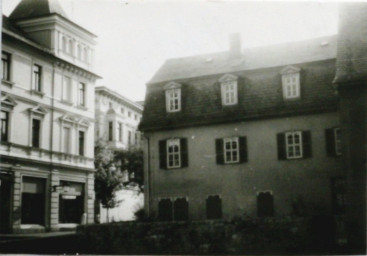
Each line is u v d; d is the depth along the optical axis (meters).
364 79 17.45
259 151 24.80
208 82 27.39
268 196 24.16
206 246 16.66
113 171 34.41
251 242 16.41
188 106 27.19
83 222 32.50
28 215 28.19
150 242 17.28
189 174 26.00
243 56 28.25
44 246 18.00
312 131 23.88
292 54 26.66
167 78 28.67
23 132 28.47
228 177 25.17
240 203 24.61
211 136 26.03
